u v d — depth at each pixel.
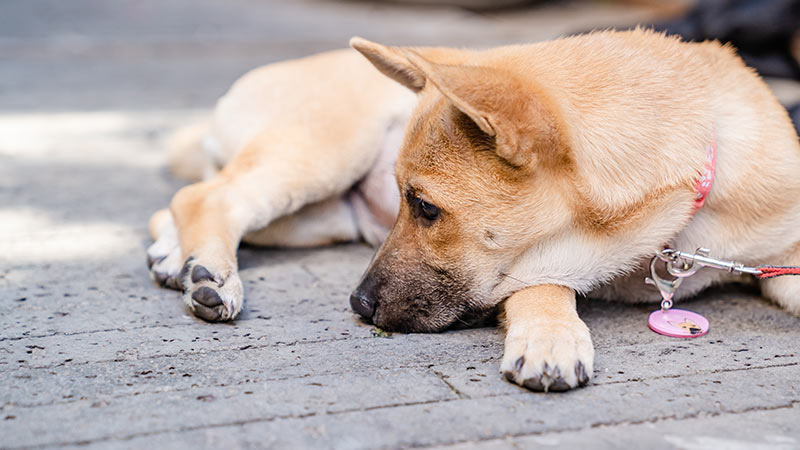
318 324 1.21
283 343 1.17
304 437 1.06
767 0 1.88
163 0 4.10
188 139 1.56
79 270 1.30
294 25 3.43
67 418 1.07
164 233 1.31
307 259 1.36
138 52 2.89
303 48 2.98
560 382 1.11
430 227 1.19
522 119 1.15
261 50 2.96
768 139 1.23
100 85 2.35
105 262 1.32
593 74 1.20
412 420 1.08
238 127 1.41
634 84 1.20
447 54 1.31
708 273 1.26
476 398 1.10
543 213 1.18
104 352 1.15
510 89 1.16
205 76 2.52
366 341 1.18
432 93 1.22
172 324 1.20
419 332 1.20
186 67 2.67
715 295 1.29
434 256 1.19
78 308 1.22
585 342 1.13
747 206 1.22
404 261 1.20
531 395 1.11
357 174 1.36
